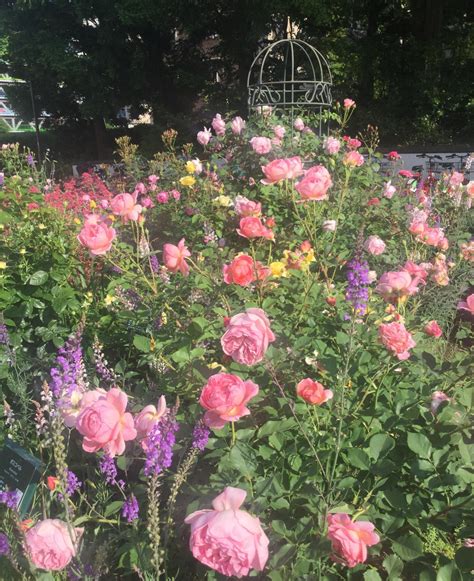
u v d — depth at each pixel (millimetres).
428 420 1885
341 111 14750
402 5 17109
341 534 1377
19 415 2752
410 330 2520
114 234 2410
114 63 17016
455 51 16734
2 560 1663
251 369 2045
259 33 15141
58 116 21234
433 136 16281
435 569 1642
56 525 1429
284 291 2656
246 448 1770
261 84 6840
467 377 2156
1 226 3658
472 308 1883
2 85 20844
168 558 1738
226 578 1483
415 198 5113
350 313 2254
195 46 17703
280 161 2910
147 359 2305
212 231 3953
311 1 14266
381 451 1771
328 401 2002
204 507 1622
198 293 2576
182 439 1941
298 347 2074
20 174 6070
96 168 9469
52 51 16938
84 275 3611
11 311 3305
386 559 1569
